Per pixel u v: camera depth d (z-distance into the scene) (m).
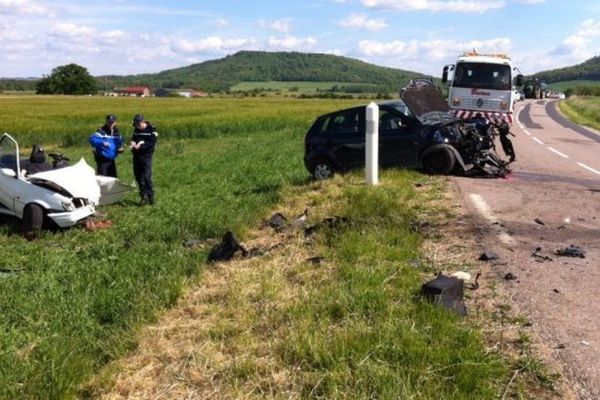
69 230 9.83
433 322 4.38
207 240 8.46
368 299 4.87
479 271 5.71
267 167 16.06
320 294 5.11
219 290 5.70
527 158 16.19
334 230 7.09
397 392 3.52
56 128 32.69
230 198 11.46
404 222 7.36
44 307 5.84
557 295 5.06
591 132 28.31
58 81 140.38
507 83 20.70
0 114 46.75
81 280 6.72
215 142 28.73
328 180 10.76
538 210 8.39
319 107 57.28
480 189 9.88
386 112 11.88
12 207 9.78
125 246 8.41
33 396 3.95
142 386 4.00
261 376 3.96
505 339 4.26
